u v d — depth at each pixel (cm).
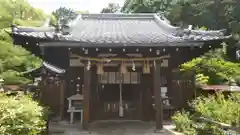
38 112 767
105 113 1274
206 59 1541
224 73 1509
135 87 1284
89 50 1059
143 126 1141
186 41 1023
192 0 2298
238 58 2239
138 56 1077
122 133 1005
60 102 1174
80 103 1208
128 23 1552
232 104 768
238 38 2127
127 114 1286
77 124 1171
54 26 1138
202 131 810
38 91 1177
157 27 1439
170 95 1252
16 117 672
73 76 1234
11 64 1675
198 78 1422
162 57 1073
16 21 1969
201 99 1091
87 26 1430
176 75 1260
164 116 1269
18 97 888
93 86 1270
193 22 2320
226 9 2223
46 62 1130
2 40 1788
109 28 1402
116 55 1071
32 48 1194
